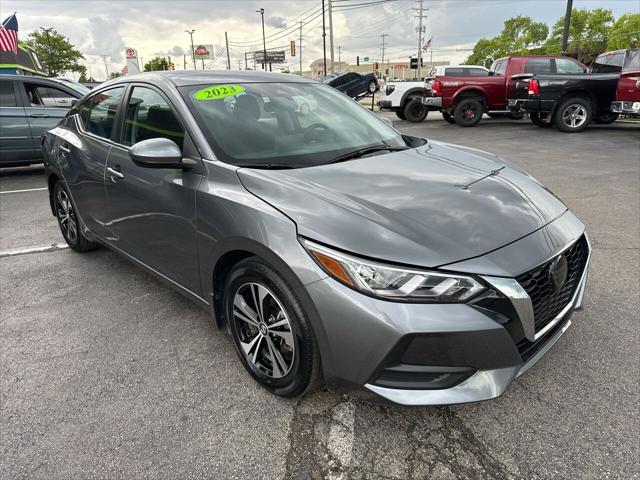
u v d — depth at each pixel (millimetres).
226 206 2281
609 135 11273
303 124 2998
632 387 2338
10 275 3973
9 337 3004
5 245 4758
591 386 2357
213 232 2355
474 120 14516
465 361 1816
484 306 1806
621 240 4297
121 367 2660
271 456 2010
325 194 2152
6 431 2186
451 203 2180
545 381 2408
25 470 1966
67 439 2131
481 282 1812
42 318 3238
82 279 3865
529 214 2217
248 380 2514
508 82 14164
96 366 2676
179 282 2828
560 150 9297
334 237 1912
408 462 1955
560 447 1998
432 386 1854
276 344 2252
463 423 2152
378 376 1863
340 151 2785
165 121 2818
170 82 2932
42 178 8438
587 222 4828
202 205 2424
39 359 2756
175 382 2516
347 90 22781
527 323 1901
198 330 3037
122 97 3318
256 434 2133
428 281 1784
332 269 1876
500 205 2227
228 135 2633
